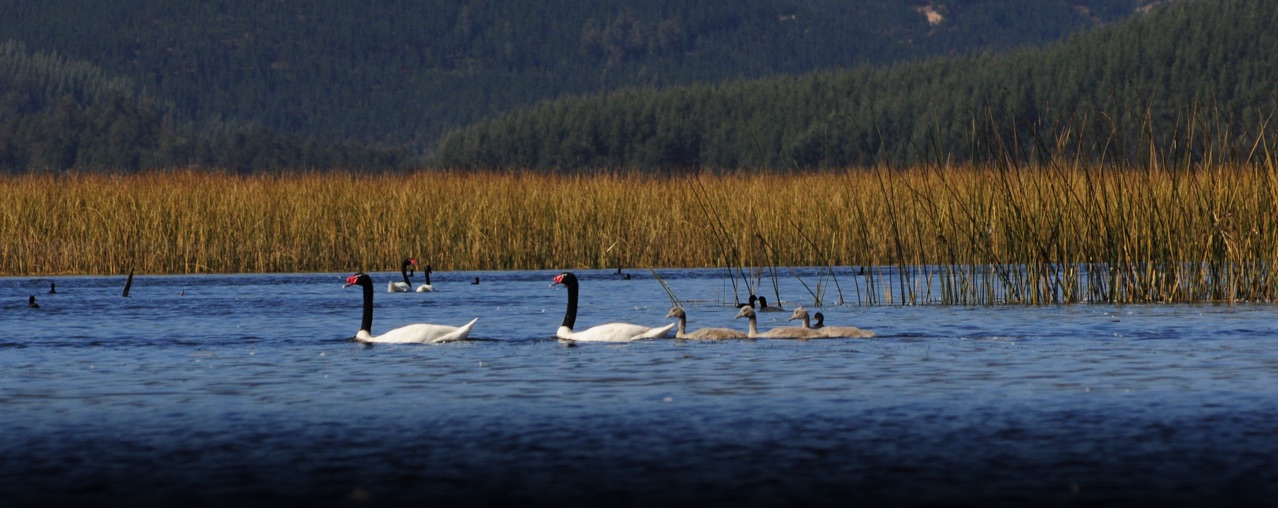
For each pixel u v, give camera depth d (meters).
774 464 12.14
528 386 16.58
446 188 44.62
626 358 19.27
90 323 25.41
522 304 30.11
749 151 131.25
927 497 11.01
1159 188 27.97
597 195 44.28
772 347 20.52
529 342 21.69
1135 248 27.88
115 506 10.88
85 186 43.19
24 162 171.75
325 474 11.91
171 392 16.36
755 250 39.56
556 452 12.69
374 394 16.08
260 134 175.38
